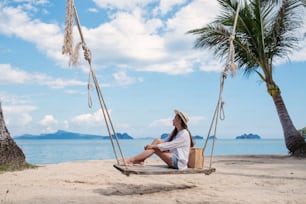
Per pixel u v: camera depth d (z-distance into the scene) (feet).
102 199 19.58
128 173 19.76
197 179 28.50
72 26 22.02
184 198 20.56
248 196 21.33
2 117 34.30
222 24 53.98
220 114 24.43
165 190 23.26
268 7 53.16
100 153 115.24
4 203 18.31
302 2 50.44
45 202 18.63
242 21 52.39
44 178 27.66
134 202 19.04
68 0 21.95
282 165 40.22
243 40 54.80
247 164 41.65
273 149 169.37
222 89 24.52
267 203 19.47
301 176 30.58
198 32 54.24
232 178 29.14
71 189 22.80
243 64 57.16
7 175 29.43
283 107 55.67
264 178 29.25
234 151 143.95
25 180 26.58
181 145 22.34
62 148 171.73
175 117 23.45
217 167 37.93
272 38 54.29
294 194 22.17
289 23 53.21
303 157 51.37
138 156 22.88
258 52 54.24
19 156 34.60
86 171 32.89
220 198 20.59
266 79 55.98
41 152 123.44
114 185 24.91
